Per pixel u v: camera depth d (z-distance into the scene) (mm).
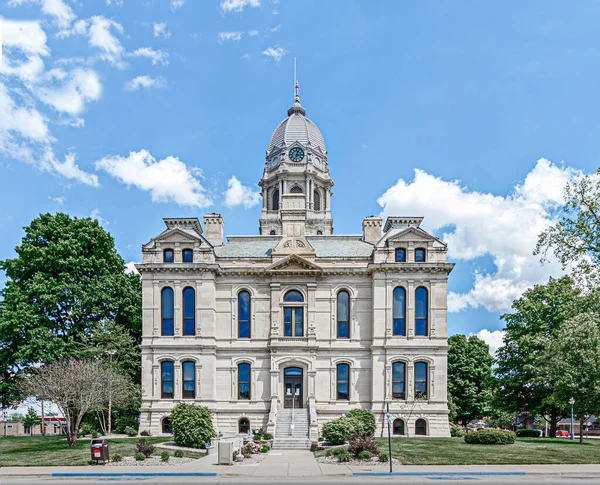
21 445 47844
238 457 38844
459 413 79438
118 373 56750
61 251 58469
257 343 57531
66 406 45125
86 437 54594
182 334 56594
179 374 55875
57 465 36188
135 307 63219
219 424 55938
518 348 58812
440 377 55500
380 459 36688
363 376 56938
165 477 32031
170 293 57469
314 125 103375
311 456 41469
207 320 56688
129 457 38656
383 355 56094
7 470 34469
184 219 62688
